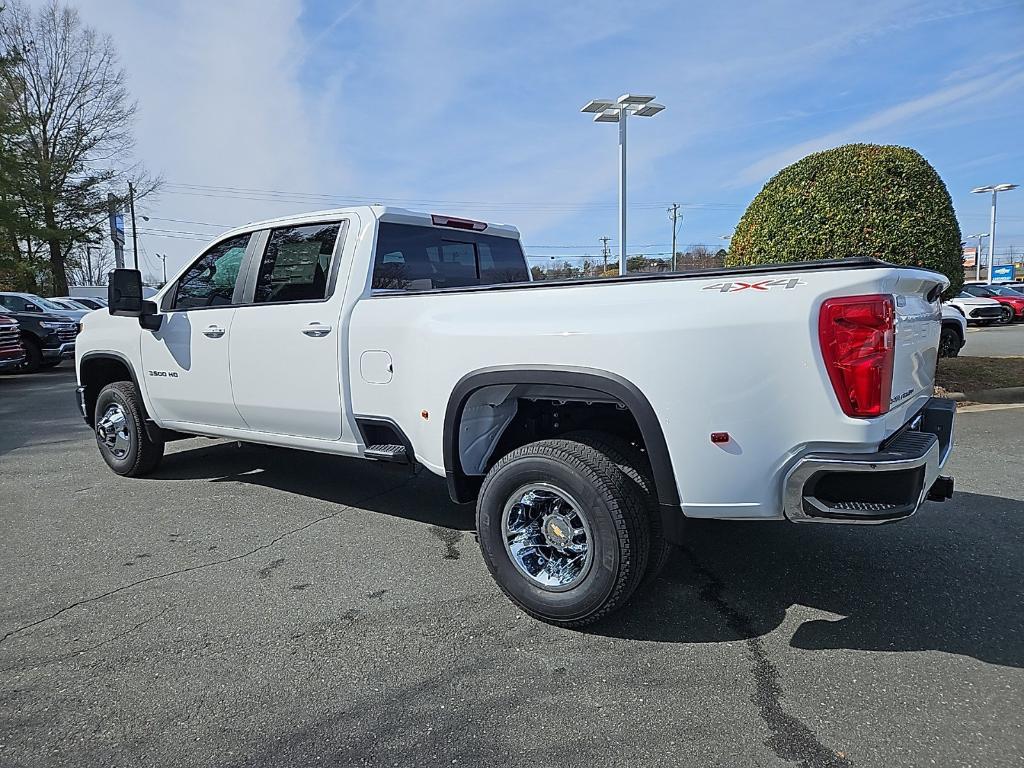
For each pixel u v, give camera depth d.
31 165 29.41
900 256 7.48
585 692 2.54
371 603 3.30
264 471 5.75
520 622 3.09
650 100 17.19
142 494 5.13
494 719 2.39
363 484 5.35
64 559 3.89
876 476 2.48
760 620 3.05
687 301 2.69
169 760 2.21
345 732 2.33
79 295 32.06
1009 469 5.29
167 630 3.06
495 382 3.10
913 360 2.94
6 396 11.02
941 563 3.61
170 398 4.96
